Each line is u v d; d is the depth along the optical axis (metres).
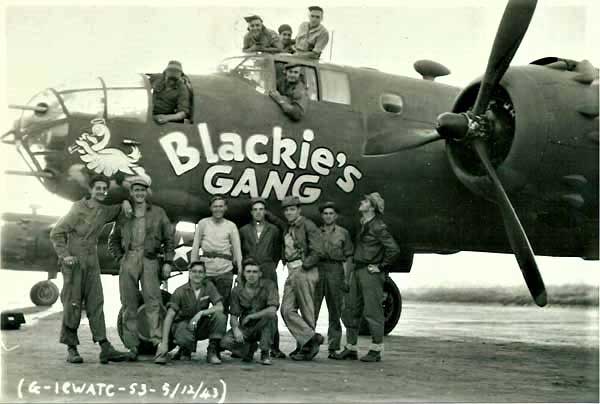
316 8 10.57
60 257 7.74
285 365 8.23
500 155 9.39
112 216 8.14
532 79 9.26
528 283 8.95
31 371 7.38
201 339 8.26
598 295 13.27
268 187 9.25
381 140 9.75
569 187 9.32
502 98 9.50
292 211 8.76
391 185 10.02
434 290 33.97
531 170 9.15
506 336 14.63
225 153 9.02
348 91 10.01
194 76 9.41
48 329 12.29
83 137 8.66
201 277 8.07
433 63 11.66
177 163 8.84
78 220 7.89
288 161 9.34
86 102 8.77
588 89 9.30
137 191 8.18
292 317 8.70
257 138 9.17
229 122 9.08
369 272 8.87
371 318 8.86
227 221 8.65
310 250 8.70
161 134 8.81
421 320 20.69
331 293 8.88
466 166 9.72
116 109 8.77
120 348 9.62
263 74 9.55
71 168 8.73
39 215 16.14
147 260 8.25
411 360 9.30
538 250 11.09
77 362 7.91
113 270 13.61
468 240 10.85
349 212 9.85
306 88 9.73
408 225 10.42
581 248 11.00
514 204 9.77
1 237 15.68
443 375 8.00
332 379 7.33
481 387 7.27
